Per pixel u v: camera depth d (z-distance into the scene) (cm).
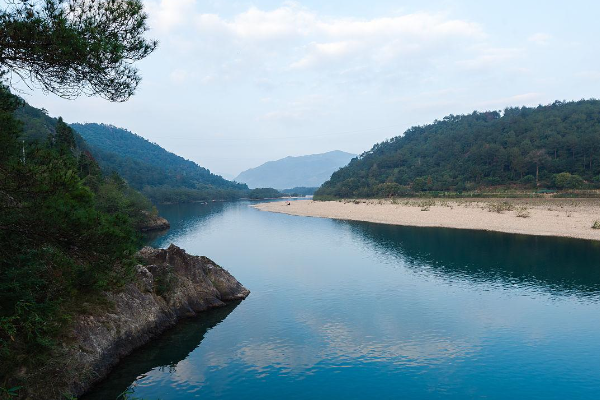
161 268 2575
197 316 2464
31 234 984
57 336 1496
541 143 15038
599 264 3684
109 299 1939
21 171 970
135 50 1041
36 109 13188
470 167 15500
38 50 856
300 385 1611
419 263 3944
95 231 1054
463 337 2088
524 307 2556
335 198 18588
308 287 3103
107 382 1633
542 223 6125
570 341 2017
